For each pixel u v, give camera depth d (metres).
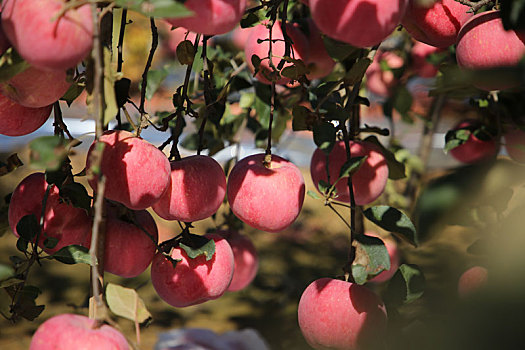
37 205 1.21
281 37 1.54
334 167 1.42
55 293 4.22
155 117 1.84
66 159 1.13
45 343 0.85
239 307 4.17
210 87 1.50
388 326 1.13
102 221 1.05
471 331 0.29
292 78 1.33
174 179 1.20
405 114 2.29
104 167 1.03
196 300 1.27
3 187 5.54
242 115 2.24
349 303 1.14
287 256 5.14
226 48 2.44
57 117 1.17
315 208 6.34
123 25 1.20
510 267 0.29
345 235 5.67
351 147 1.44
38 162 0.75
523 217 0.31
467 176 0.44
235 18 0.91
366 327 1.13
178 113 1.29
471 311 0.29
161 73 1.71
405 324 1.04
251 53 1.59
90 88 0.82
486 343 0.28
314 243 5.48
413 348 0.37
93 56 0.78
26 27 0.80
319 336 1.17
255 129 2.37
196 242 1.25
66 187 1.13
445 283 0.48
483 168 0.44
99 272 1.04
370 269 1.11
